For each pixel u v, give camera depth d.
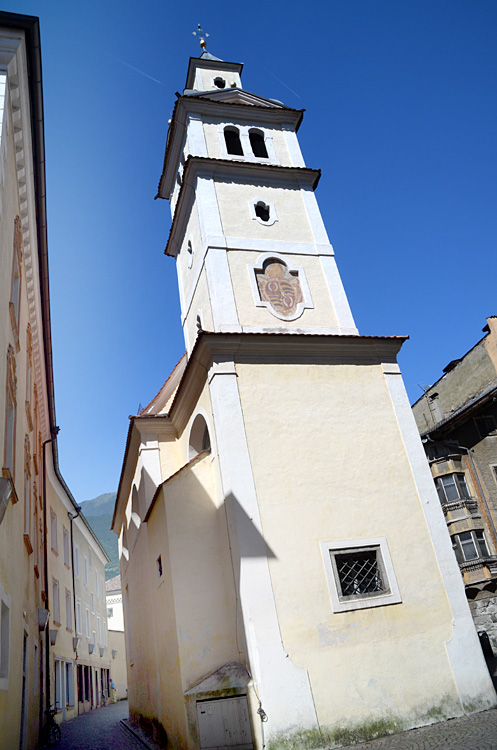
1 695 7.48
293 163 17.17
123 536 22.56
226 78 19.78
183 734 9.75
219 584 11.12
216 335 12.13
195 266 15.88
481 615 23.22
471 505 24.39
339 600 10.30
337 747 8.98
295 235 15.60
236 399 11.82
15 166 10.70
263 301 14.04
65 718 22.20
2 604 7.82
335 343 13.06
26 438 12.97
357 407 12.62
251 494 10.85
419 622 10.52
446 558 11.32
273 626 9.73
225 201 15.63
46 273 15.09
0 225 8.36
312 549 10.66
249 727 9.27
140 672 16.34
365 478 11.77
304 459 11.59
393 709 9.60
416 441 12.52
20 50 9.59
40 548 18.30
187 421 14.62
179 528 11.45
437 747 7.79
